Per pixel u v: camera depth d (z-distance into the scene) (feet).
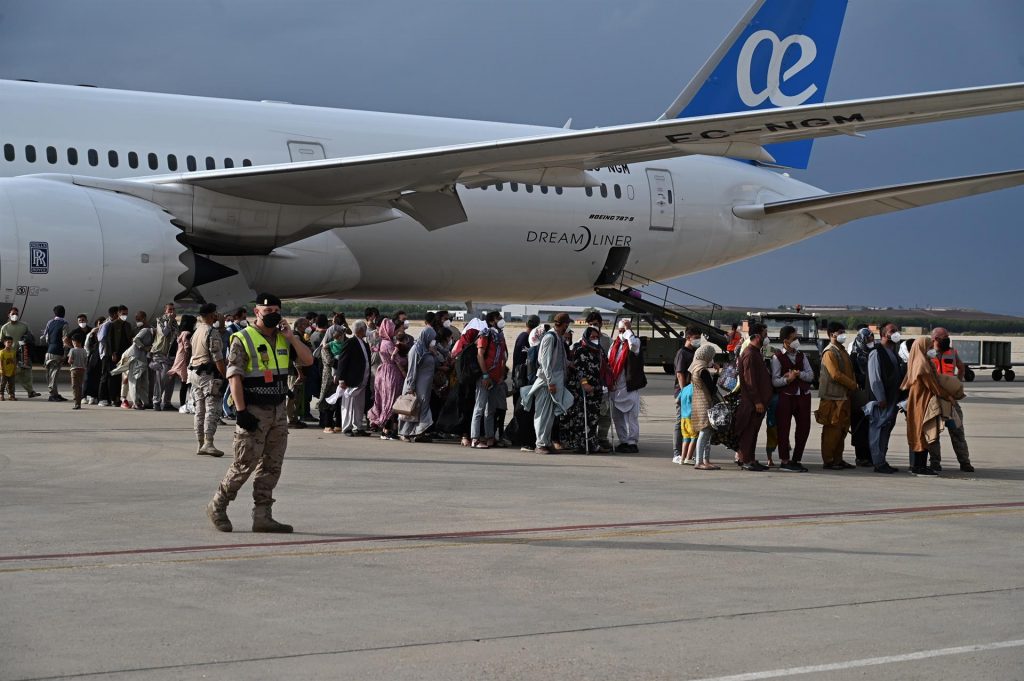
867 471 46.44
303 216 78.23
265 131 81.20
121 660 17.53
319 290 87.40
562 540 28.19
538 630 19.67
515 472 41.96
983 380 132.26
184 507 31.99
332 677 16.92
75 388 61.98
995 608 21.58
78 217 68.80
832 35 103.19
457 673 17.19
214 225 75.72
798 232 109.40
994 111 60.23
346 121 85.25
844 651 18.54
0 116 72.84
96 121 75.77
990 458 51.70
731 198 104.37
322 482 37.91
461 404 50.80
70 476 37.40
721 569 24.94
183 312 78.79
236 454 28.30
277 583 22.98
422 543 27.55
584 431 49.24
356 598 21.83
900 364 47.32
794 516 32.96
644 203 98.63
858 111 61.05
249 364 28.22
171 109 79.05
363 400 53.42
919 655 18.34
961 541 29.01
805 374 45.47
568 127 98.17
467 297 98.58
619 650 18.49
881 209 102.12
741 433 44.83
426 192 76.18
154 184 73.05
